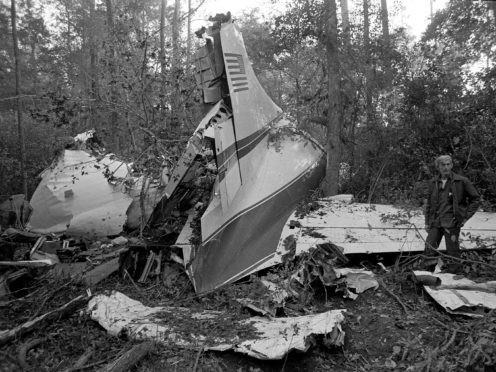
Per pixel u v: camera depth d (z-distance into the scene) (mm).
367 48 9641
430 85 8531
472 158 7926
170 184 6297
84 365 3662
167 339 3877
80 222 7879
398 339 3758
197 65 6738
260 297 4527
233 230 5555
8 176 13820
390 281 4805
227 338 3828
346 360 3590
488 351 3295
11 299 5352
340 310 4047
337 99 8297
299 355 3619
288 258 4973
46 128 15203
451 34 9055
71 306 4738
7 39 22141
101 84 8453
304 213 5895
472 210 4836
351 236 5359
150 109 8609
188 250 5957
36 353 3920
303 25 9766
